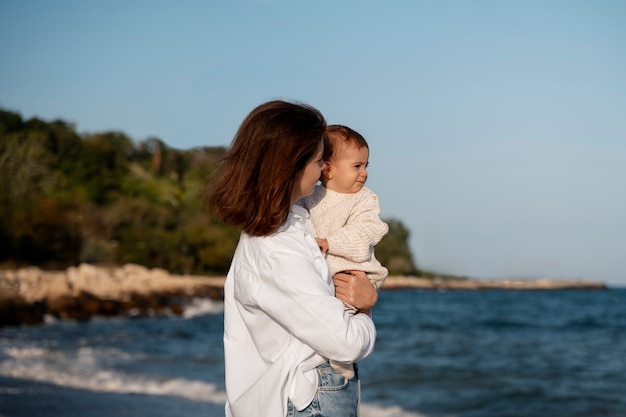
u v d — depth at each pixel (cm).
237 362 250
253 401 238
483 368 1359
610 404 1010
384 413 952
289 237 241
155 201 6153
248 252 245
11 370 1199
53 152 5919
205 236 5603
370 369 1342
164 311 3288
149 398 952
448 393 1096
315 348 231
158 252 5381
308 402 235
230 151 244
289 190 237
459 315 3522
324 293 234
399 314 3619
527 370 1341
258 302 237
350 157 273
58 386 1034
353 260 262
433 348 1761
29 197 4950
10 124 5834
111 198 5909
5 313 2494
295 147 235
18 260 4547
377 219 271
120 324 2641
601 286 11500
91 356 1452
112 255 5100
